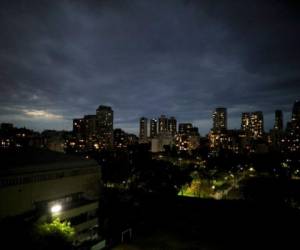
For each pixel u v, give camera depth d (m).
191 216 53.12
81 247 36.84
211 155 192.75
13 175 36.75
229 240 42.47
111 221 48.81
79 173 47.56
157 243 41.44
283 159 150.75
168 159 156.62
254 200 65.69
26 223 33.44
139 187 77.12
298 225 47.97
